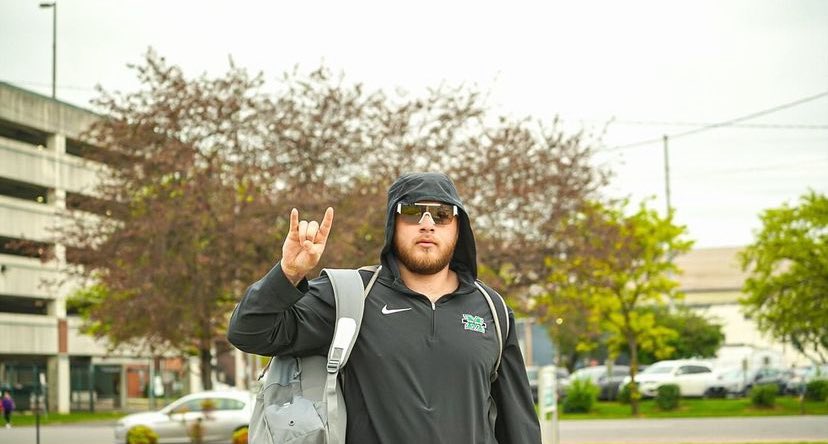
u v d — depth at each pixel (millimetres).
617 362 59875
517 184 21047
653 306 55969
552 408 14047
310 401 3176
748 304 39406
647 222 31953
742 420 28484
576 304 25641
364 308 3270
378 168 20594
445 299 3350
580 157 22172
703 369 40312
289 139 20578
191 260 19953
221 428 21500
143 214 20531
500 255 21359
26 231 48281
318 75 21156
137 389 61438
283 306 3088
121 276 20062
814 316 37656
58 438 28953
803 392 30844
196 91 20875
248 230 19312
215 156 20328
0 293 46688
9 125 48562
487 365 3289
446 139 21375
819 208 37188
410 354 3197
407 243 3352
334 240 18797
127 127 20922
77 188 51188
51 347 49406
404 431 3117
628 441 21953
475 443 3182
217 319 21562
